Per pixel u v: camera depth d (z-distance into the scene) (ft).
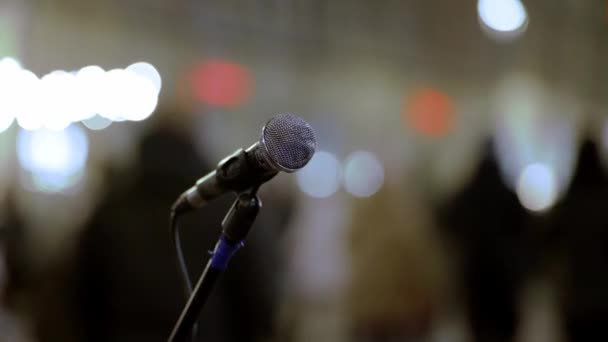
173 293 7.73
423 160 17.30
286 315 14.49
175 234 4.36
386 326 11.75
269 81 24.89
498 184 13.79
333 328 14.55
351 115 27.48
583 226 11.36
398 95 28.60
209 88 19.79
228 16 23.58
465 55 29.99
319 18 26.45
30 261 11.45
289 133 3.38
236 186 3.58
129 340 7.74
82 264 7.92
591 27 32.71
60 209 18.30
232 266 8.07
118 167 8.30
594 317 11.24
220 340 7.94
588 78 32.96
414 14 29.01
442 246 14.20
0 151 18.70
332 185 26.66
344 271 12.49
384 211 11.83
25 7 19.13
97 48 20.58
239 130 23.13
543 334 16.74
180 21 22.30
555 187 26.35
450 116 29.50
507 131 30.27
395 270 11.68
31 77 19.39
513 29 30.27
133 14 21.24
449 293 14.20
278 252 9.64
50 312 8.67
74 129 19.74
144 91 20.98
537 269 13.30
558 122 31.94
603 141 11.73
